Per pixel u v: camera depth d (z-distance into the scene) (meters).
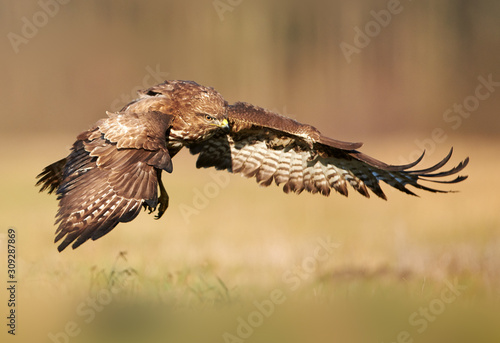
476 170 45.91
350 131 82.25
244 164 15.15
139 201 10.37
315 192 14.84
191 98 13.80
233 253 21.09
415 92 85.06
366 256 20.56
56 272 17.05
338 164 14.60
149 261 19.30
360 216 30.56
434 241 24.06
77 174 10.80
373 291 16.39
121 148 10.77
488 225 27.53
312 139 13.88
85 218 10.17
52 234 23.86
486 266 19.05
